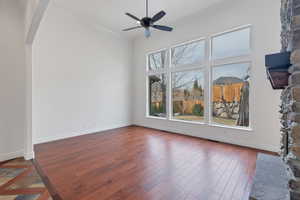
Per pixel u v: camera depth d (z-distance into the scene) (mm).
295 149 957
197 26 4375
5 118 3002
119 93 5766
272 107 3232
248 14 3496
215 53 4191
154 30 5301
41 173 2477
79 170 2562
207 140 4133
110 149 3502
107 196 1921
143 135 4660
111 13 4375
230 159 2930
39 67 3914
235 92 3883
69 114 4473
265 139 3332
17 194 1969
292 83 963
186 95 4871
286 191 1515
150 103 5855
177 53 5023
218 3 3904
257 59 3396
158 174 2420
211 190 2020
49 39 4055
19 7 3129
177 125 4938
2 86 2971
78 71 4641
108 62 5398
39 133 3949
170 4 3939
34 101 3854
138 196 1919
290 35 1091
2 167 2678
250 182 2178
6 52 3008
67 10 4281
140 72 5984
